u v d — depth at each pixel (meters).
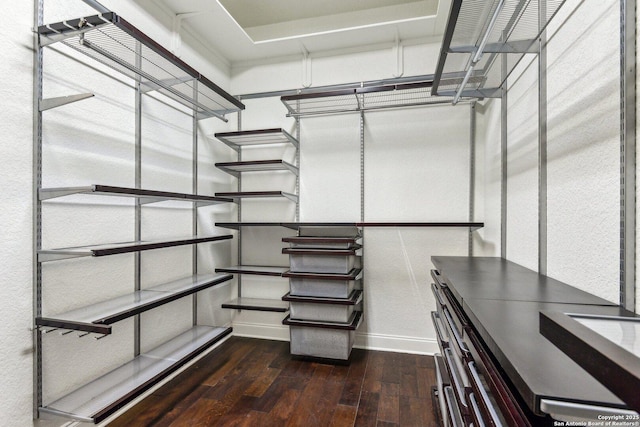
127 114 1.83
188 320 2.35
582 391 0.44
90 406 1.38
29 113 1.32
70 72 1.49
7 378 1.24
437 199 2.48
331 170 2.69
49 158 1.40
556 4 1.07
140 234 1.90
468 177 2.42
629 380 0.29
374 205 2.60
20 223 1.28
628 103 0.87
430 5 2.48
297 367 2.24
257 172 2.87
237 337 2.84
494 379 0.65
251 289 2.88
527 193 1.58
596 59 1.02
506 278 1.32
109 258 1.71
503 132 1.90
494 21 1.08
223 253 2.79
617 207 0.92
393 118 2.56
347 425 1.62
